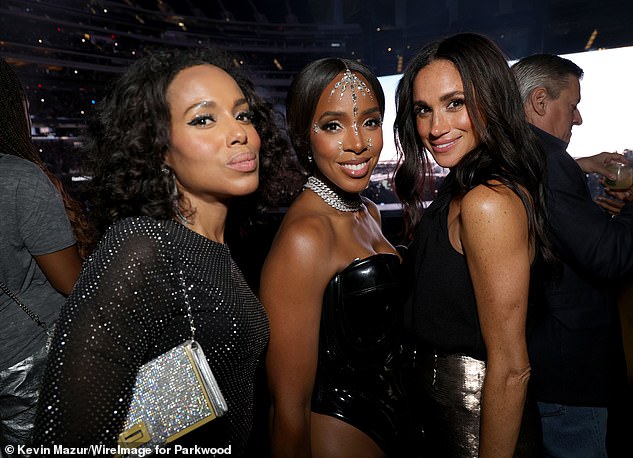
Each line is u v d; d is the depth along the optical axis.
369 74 1.48
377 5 10.32
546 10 7.70
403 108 1.48
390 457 1.48
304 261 1.35
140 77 0.96
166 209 0.94
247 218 1.36
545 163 1.26
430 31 9.09
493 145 1.18
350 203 1.53
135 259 0.86
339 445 1.42
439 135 1.27
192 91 0.95
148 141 0.94
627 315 1.62
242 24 28.03
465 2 9.40
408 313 1.46
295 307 1.35
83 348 0.78
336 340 1.43
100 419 0.78
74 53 22.02
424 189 1.68
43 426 0.77
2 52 19.16
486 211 1.06
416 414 1.46
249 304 1.07
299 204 1.49
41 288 1.37
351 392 1.46
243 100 1.02
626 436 2.18
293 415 1.36
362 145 1.42
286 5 27.44
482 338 1.19
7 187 1.25
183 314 0.92
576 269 1.44
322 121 1.42
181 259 0.93
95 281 0.82
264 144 1.27
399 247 1.81
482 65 1.19
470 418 1.23
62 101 21.00
